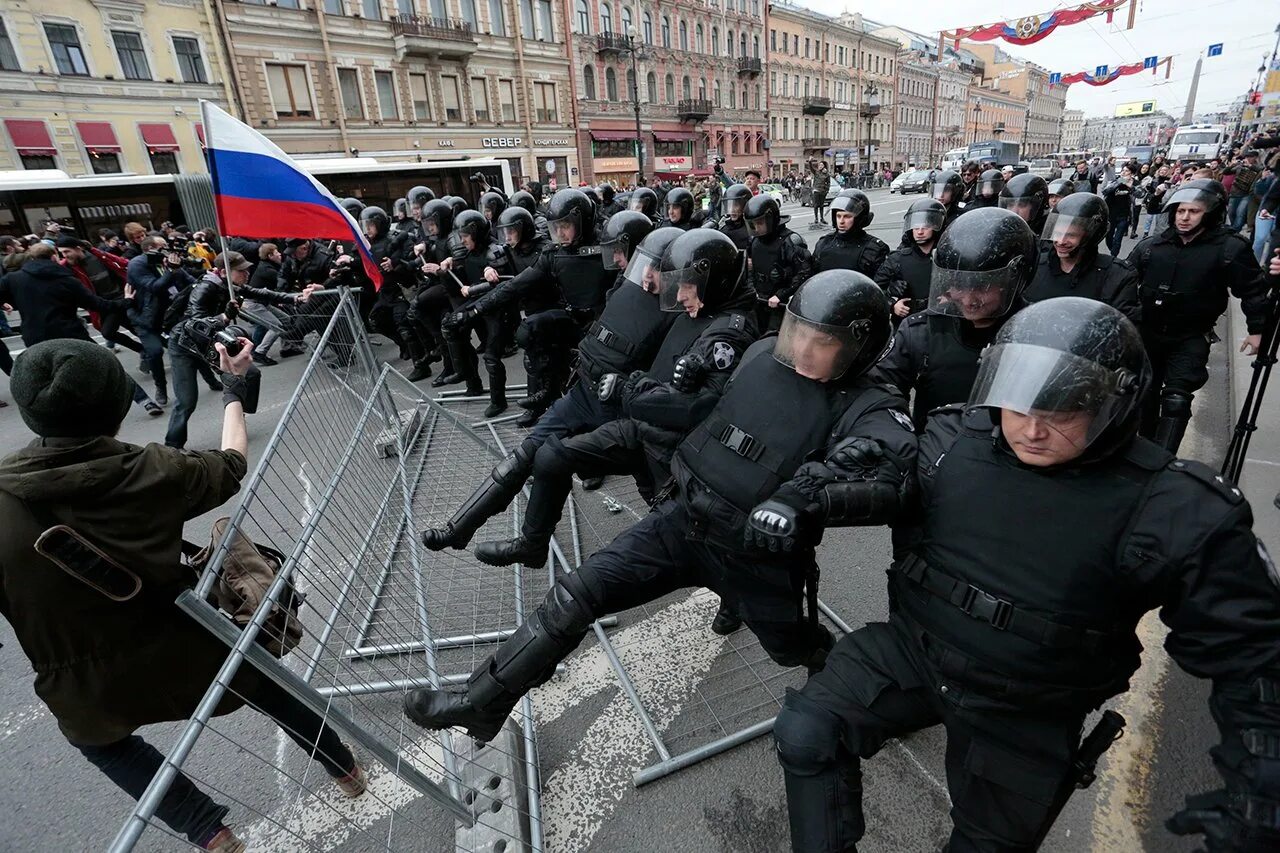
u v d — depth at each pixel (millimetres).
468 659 2816
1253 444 4203
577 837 2049
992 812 1381
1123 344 1170
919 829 2006
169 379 8102
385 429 4137
